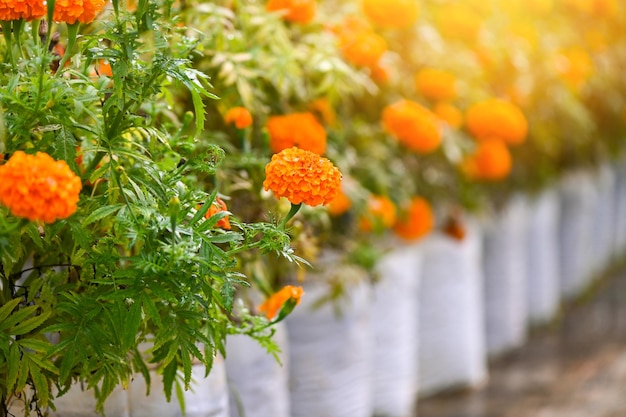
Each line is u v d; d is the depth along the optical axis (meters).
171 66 1.43
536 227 2.82
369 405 2.09
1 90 1.39
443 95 2.15
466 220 2.40
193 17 1.71
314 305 1.93
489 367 2.58
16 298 1.46
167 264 1.39
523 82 2.52
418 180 2.25
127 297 1.40
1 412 1.48
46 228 1.42
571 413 2.35
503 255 2.61
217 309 1.51
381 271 2.13
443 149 2.18
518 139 2.25
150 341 1.50
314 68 1.80
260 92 1.76
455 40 2.29
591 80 2.79
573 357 2.66
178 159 1.52
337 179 1.42
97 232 1.48
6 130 1.40
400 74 2.14
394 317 2.16
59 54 1.54
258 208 1.68
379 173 2.02
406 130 2.02
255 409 1.73
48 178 1.23
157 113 1.58
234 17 1.74
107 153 1.43
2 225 1.31
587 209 3.17
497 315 2.62
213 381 1.59
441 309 2.35
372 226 1.95
